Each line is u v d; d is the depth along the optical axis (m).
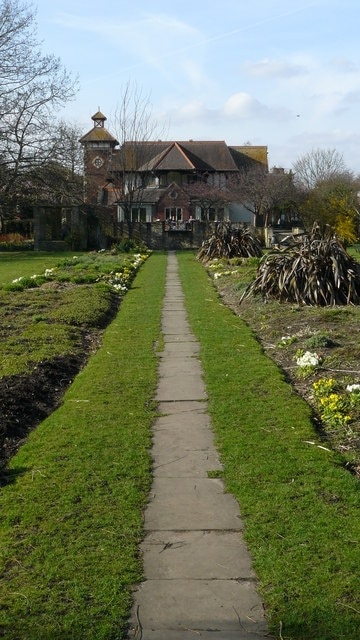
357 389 7.03
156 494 5.02
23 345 9.98
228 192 60.31
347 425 6.32
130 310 14.07
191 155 66.12
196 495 4.99
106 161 59.88
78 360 9.56
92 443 6.05
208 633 3.43
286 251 13.92
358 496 4.80
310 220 47.44
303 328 10.81
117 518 4.61
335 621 3.44
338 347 9.16
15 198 38.78
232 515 4.66
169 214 59.59
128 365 8.99
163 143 66.56
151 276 21.33
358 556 4.00
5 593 3.78
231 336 10.80
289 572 3.88
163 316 13.27
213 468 5.49
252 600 3.69
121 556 4.12
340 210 43.47
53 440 6.16
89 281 18.44
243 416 6.70
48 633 3.44
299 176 66.62
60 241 35.16
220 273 20.45
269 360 9.02
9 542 4.32
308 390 7.65
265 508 4.68
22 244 36.53
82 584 3.84
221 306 14.38
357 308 12.14
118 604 3.66
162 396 7.55
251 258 23.42
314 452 5.66
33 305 13.94
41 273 22.44
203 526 4.52
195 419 6.74
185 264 25.72
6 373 8.24
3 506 4.84
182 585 3.84
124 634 3.44
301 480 5.11
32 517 4.64
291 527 4.40
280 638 3.35
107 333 11.43
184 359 9.38
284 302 13.30
